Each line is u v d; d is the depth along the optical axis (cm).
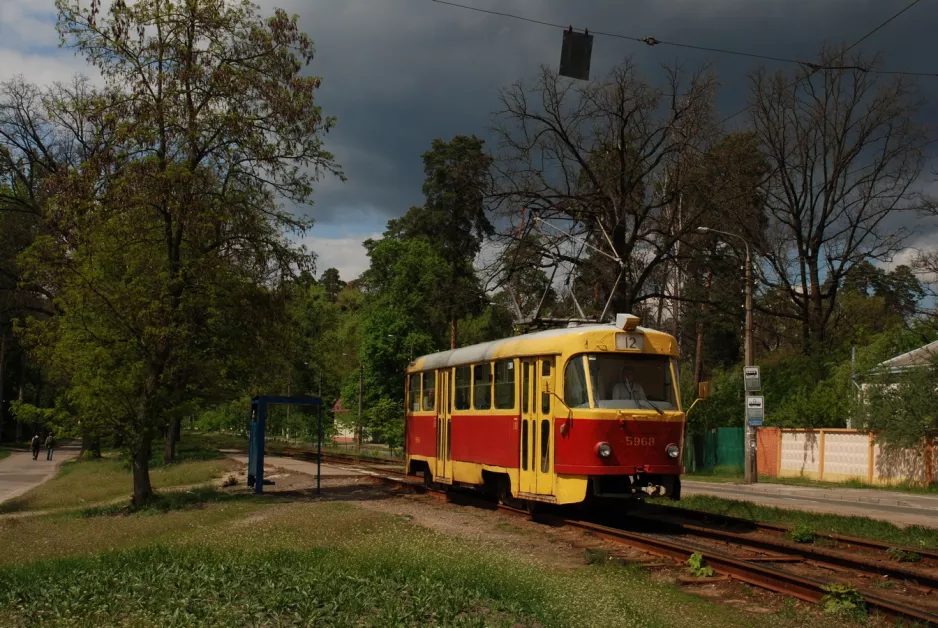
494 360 1739
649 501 1898
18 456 5491
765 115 4147
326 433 6656
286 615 760
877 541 1299
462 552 1140
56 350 2128
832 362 3631
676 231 3672
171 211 2069
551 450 1507
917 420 2550
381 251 6431
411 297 6228
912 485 2600
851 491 2542
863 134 3988
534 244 3559
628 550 1236
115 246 2108
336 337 7531
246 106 2186
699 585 1004
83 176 2073
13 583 951
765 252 4091
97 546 1405
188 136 2081
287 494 2303
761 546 1245
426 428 2130
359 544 1236
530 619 768
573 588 903
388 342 6219
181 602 794
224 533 1441
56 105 2138
